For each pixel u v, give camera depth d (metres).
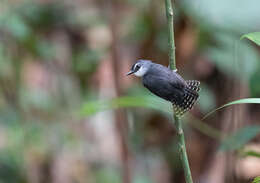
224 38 10.95
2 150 12.66
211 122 12.02
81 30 13.91
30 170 12.85
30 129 12.84
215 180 11.42
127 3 12.84
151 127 12.16
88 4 13.85
